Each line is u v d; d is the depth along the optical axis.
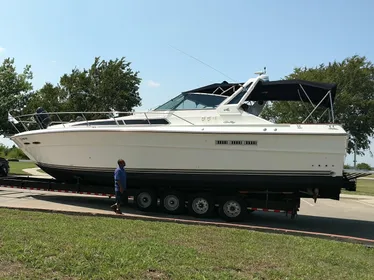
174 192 8.62
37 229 5.55
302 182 7.66
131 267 4.00
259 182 7.89
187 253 4.67
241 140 7.81
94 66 30.62
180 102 9.11
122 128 8.55
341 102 27.47
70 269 3.85
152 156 8.41
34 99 20.55
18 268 3.83
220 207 8.30
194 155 8.12
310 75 29.27
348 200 14.80
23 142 10.07
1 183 10.59
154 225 6.51
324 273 4.27
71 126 9.54
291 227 8.16
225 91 9.23
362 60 29.84
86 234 5.42
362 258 5.14
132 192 9.04
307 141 7.49
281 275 4.08
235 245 5.34
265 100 9.20
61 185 9.85
